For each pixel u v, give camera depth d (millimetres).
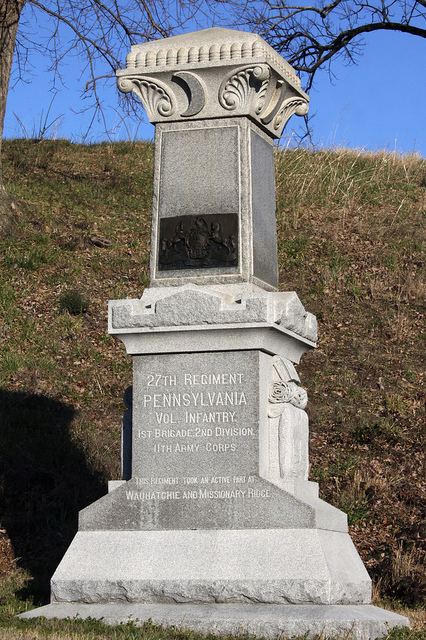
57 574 7719
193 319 7879
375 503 12352
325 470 13188
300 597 7113
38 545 11219
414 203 23922
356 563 7902
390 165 26172
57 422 13969
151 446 8023
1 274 18422
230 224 8352
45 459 12867
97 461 13078
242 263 8266
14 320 16859
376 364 16562
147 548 7703
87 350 16297
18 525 11562
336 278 19734
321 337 17609
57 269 19016
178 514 7824
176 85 8664
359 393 15594
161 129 8711
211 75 8531
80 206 22688
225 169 8453
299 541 7379
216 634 6812
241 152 8438
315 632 6719
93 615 7281
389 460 13500
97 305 17953
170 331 7965
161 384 8086
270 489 7613
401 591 9898
